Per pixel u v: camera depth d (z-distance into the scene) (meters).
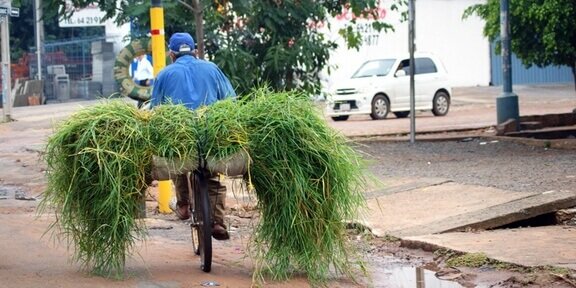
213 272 8.76
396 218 11.12
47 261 9.16
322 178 8.21
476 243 9.52
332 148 8.25
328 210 8.27
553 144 18.64
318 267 8.29
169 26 15.62
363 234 10.28
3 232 10.80
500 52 23.92
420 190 12.55
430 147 19.36
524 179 13.53
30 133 27.03
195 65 9.08
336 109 30.39
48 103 43.44
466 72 45.50
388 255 9.65
